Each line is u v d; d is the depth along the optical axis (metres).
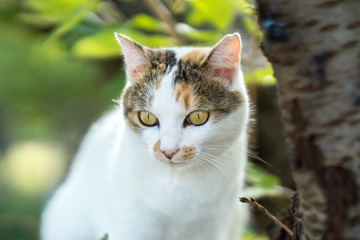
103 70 1.30
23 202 1.31
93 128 0.97
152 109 0.79
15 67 1.33
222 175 0.81
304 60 0.64
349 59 0.64
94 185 0.88
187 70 0.80
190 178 0.81
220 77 0.80
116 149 0.83
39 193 1.41
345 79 0.64
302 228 0.69
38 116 1.43
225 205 0.83
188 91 0.79
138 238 0.83
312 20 0.64
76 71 1.31
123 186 0.81
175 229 0.83
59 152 1.48
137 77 0.82
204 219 0.83
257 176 0.91
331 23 0.64
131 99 0.81
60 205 0.94
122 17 1.05
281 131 1.01
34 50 1.16
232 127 0.80
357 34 0.64
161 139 0.79
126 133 0.82
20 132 1.57
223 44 0.79
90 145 0.92
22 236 1.11
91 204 0.90
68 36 1.00
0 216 1.17
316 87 0.65
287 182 1.01
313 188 0.66
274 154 1.02
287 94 0.65
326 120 0.65
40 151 1.58
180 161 0.79
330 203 0.66
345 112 0.64
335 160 0.65
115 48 0.93
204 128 0.79
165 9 0.97
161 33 1.01
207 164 0.80
